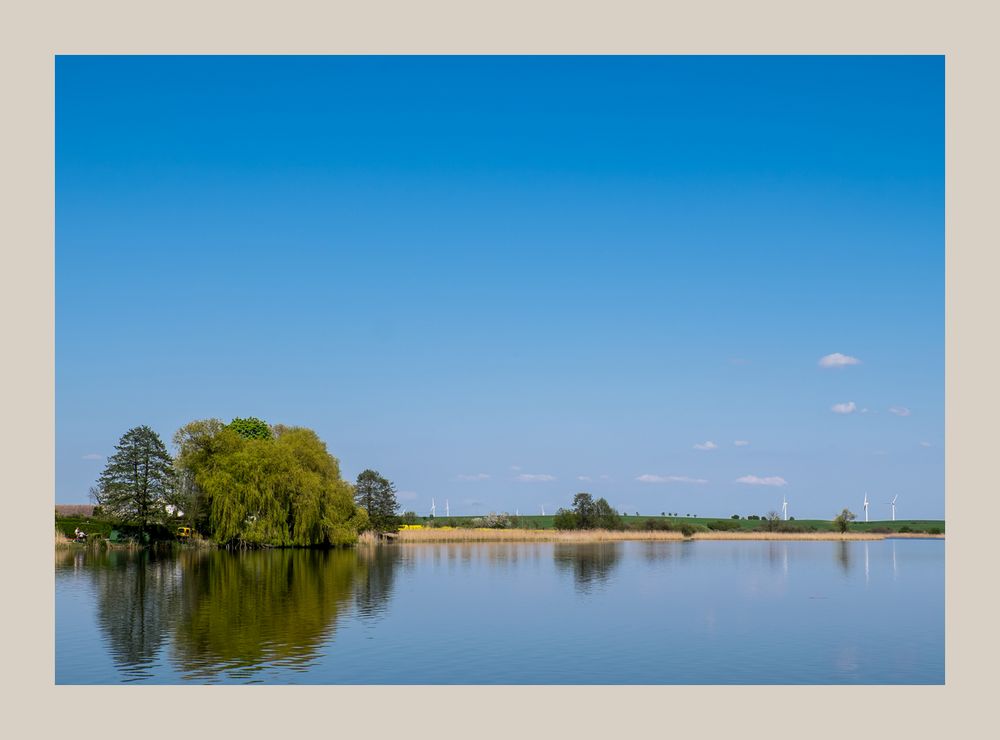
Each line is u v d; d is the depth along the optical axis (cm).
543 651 4262
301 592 6475
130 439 12088
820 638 4700
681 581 7756
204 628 4750
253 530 11375
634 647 4391
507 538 15900
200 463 11856
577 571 8738
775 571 8994
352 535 12238
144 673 3684
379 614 5338
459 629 4838
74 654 4066
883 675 3822
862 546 15262
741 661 4088
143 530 12056
